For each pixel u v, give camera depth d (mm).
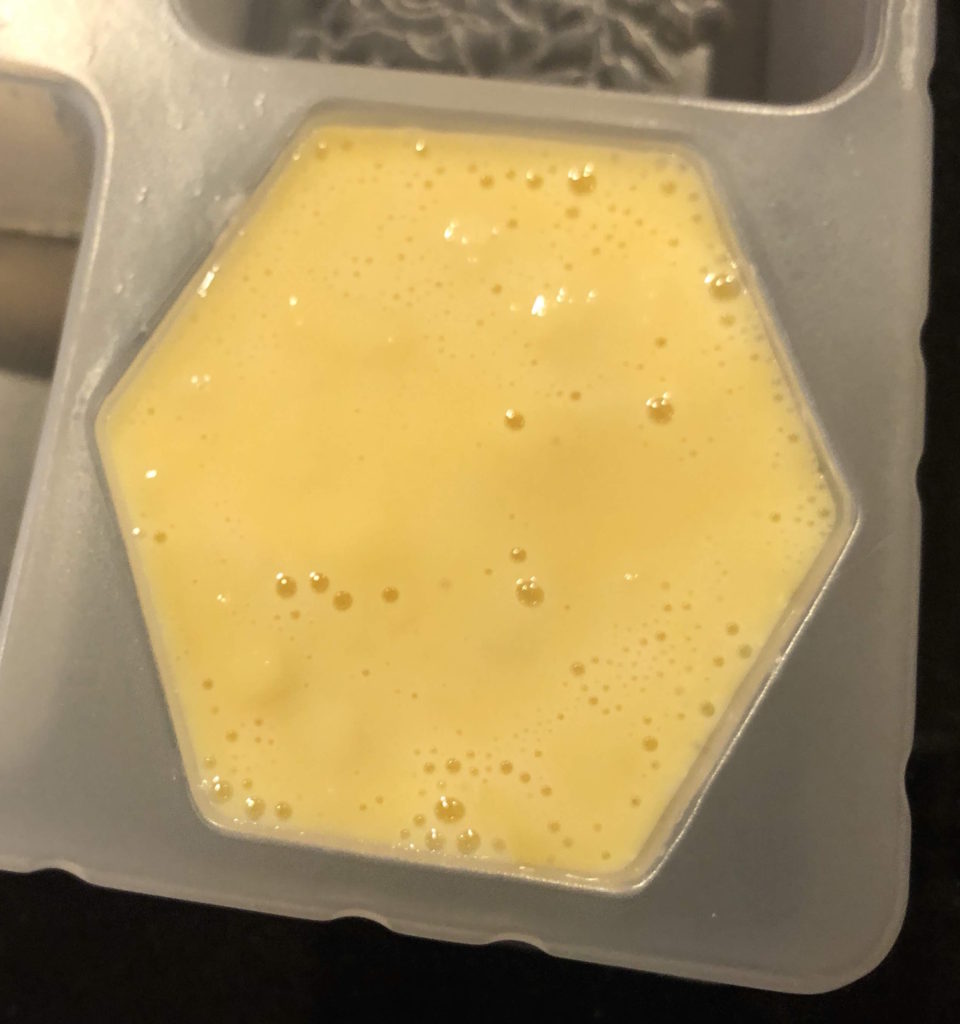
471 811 107
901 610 107
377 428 115
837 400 111
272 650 111
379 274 119
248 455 115
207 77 120
